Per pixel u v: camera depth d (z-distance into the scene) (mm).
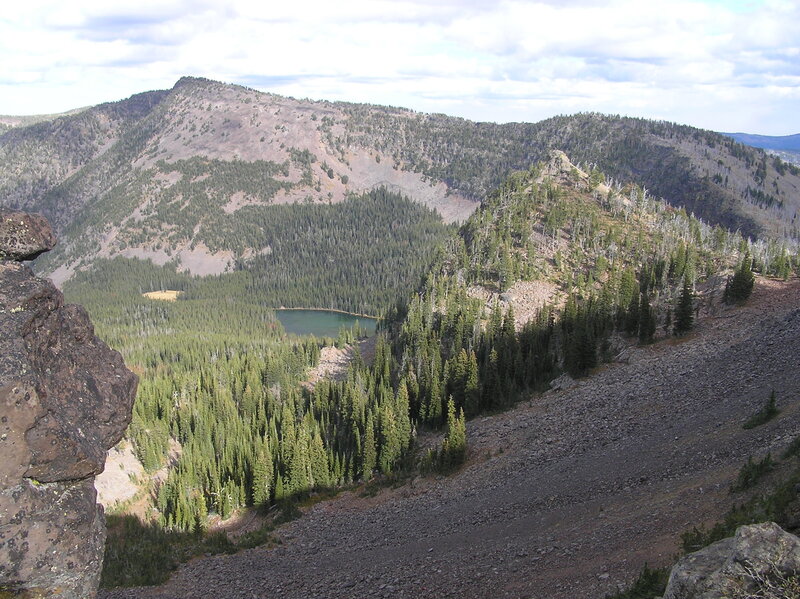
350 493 81188
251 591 45781
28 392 15508
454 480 71062
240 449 98000
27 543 15328
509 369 108750
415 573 40812
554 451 67750
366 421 101688
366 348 198750
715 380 71875
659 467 48625
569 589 29641
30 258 17891
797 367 63406
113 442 18500
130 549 63844
